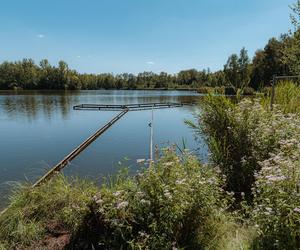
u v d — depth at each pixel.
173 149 3.39
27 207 3.46
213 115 4.72
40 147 13.30
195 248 2.71
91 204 2.90
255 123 4.43
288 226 2.26
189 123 5.11
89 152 11.74
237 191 4.11
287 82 7.11
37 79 92.12
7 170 9.17
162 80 119.00
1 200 4.95
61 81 95.00
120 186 3.09
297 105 5.78
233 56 49.44
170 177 2.87
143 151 11.97
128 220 2.66
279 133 4.12
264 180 2.74
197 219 2.80
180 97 62.16
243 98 5.02
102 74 118.25
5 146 13.54
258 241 2.55
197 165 3.31
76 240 2.89
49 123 21.97
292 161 3.01
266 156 4.01
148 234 2.59
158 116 26.88
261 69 33.16
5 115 27.12
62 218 3.23
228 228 2.94
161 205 2.65
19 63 93.06
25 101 45.44
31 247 2.92
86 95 69.50
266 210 2.49
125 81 119.00
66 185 3.88
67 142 14.55
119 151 11.97
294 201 2.34
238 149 4.31
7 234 3.13
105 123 21.84
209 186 2.95
